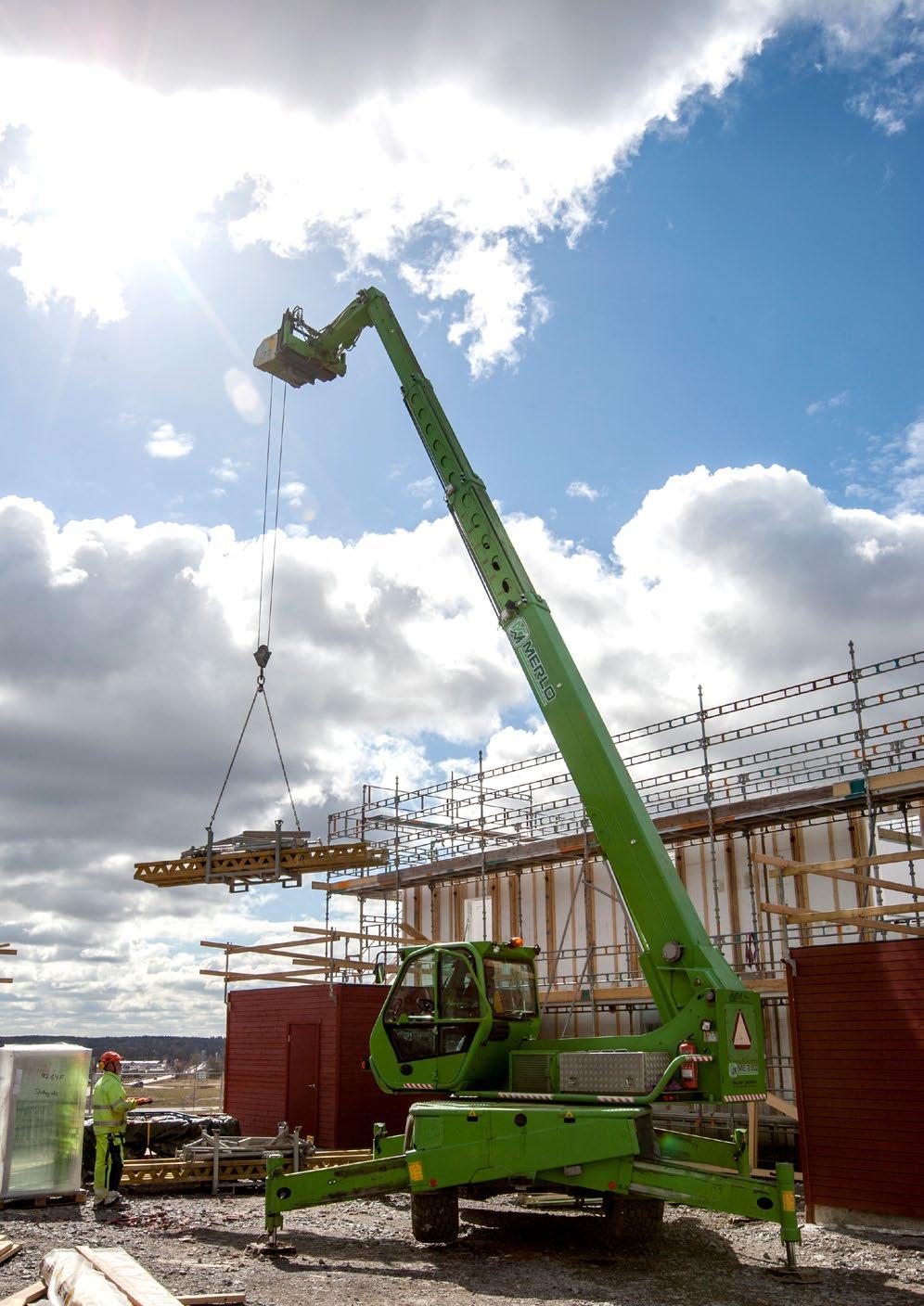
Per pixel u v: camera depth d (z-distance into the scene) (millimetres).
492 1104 12172
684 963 12062
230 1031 24625
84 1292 7973
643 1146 10977
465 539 15836
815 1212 13648
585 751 13477
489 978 13102
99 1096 13984
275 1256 11336
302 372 19484
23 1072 13898
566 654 14352
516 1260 11102
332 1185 11945
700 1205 10398
